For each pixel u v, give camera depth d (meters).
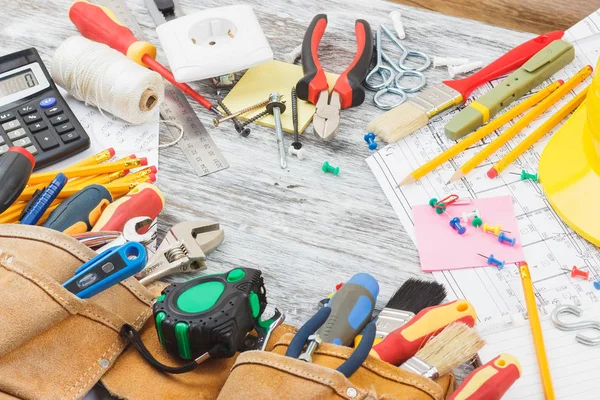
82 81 1.13
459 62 1.20
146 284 0.95
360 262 0.99
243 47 1.16
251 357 0.73
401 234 1.02
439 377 0.78
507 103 1.13
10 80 1.14
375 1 1.32
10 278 0.76
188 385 0.79
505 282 0.96
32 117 1.11
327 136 1.10
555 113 1.11
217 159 1.11
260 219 1.04
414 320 0.84
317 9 1.31
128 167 1.08
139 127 1.15
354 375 0.74
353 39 1.26
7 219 1.00
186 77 1.14
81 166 1.08
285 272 0.99
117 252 0.76
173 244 0.98
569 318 0.91
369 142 1.11
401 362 0.82
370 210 1.05
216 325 0.78
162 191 1.08
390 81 1.18
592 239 0.98
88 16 1.22
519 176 1.06
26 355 0.75
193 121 1.16
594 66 1.17
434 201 1.03
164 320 0.79
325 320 0.77
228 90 1.20
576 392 0.86
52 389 0.75
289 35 1.27
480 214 1.02
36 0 1.34
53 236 0.82
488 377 0.74
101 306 0.80
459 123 1.09
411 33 1.26
